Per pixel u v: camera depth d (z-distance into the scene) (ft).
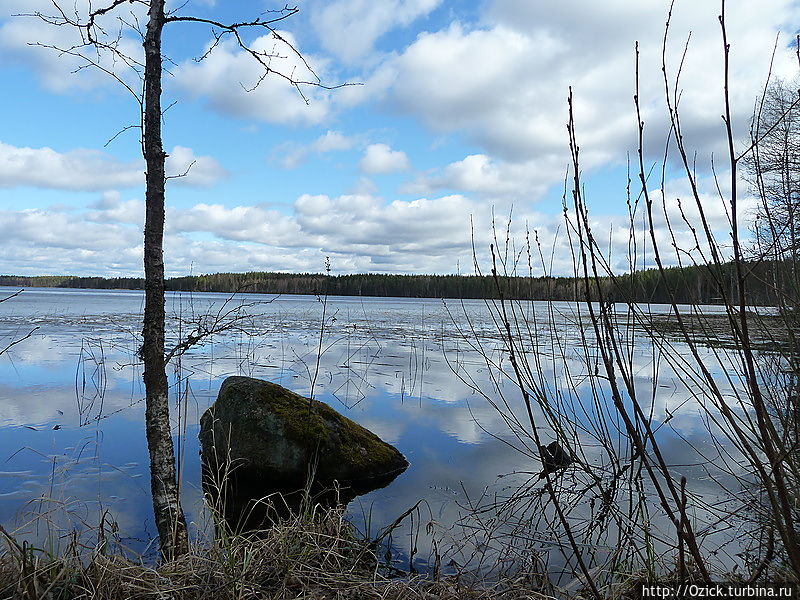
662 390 35.27
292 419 20.70
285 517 16.72
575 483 18.35
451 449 23.93
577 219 6.47
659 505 16.46
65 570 9.78
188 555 10.98
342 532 12.96
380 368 45.78
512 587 10.50
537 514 16.14
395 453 21.97
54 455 21.59
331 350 57.62
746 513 14.93
